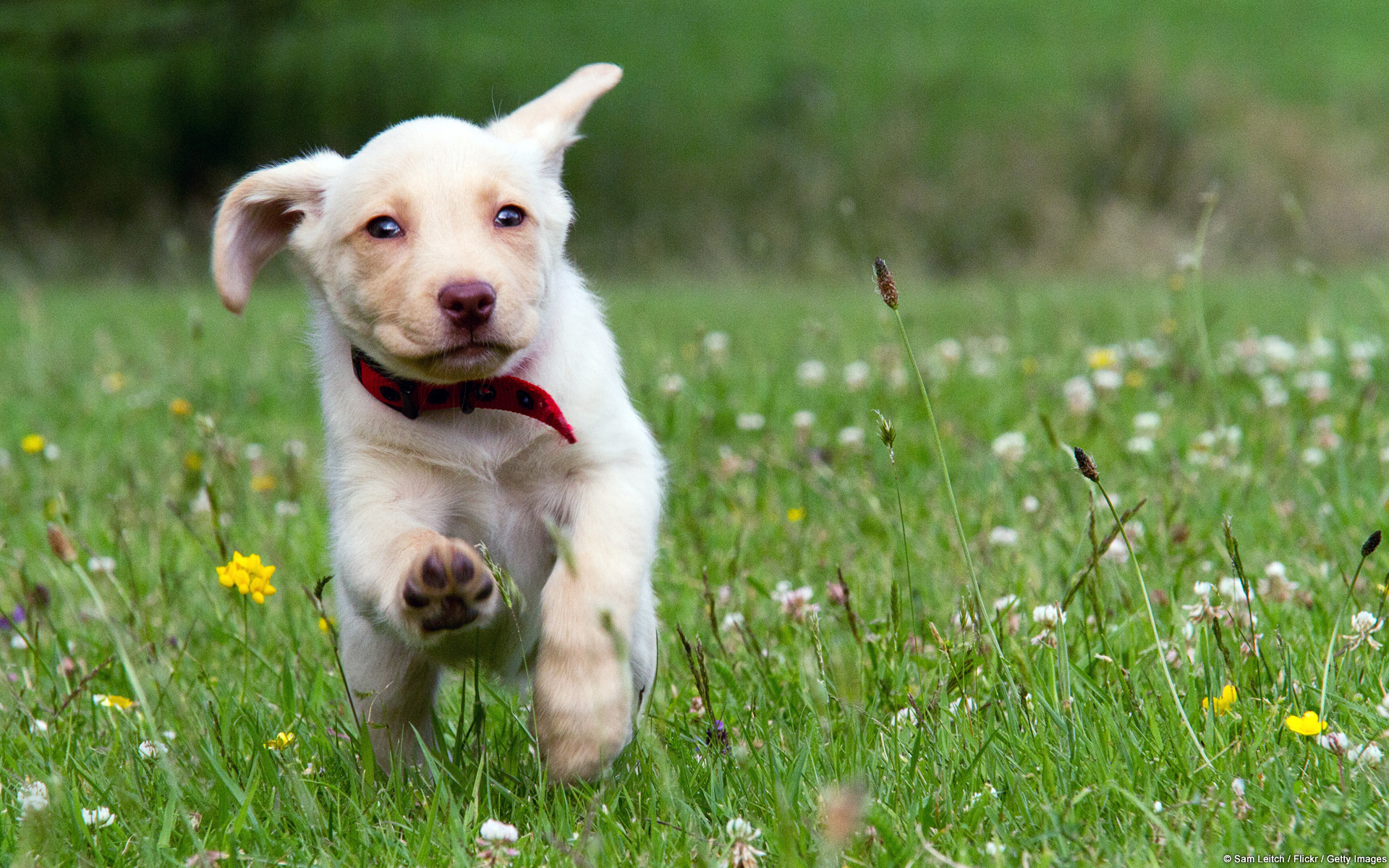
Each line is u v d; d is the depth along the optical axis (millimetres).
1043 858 2934
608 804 3510
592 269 23969
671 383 8016
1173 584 4668
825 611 4719
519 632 3631
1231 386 8305
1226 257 22406
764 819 3291
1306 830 2998
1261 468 6172
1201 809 3094
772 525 6023
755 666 4270
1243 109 26422
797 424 7316
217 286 4145
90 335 13820
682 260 24641
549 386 3852
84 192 27031
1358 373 8250
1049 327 12117
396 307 3623
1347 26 33625
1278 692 3711
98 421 9109
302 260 4062
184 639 4734
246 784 3695
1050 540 5324
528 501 3959
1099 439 7059
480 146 3848
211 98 27812
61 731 4105
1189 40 32438
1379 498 5633
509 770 3857
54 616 5301
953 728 3648
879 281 3713
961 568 5195
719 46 33062
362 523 3764
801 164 26828
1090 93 27672
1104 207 24438
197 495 6734
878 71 31031
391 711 4020
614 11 35125
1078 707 3590
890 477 6613
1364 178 24578
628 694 3457
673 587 5367
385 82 29578
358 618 3938
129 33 29422
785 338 12164
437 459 3834
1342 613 4145
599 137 28547
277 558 5895
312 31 32188
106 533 6363
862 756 3488
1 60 29859
